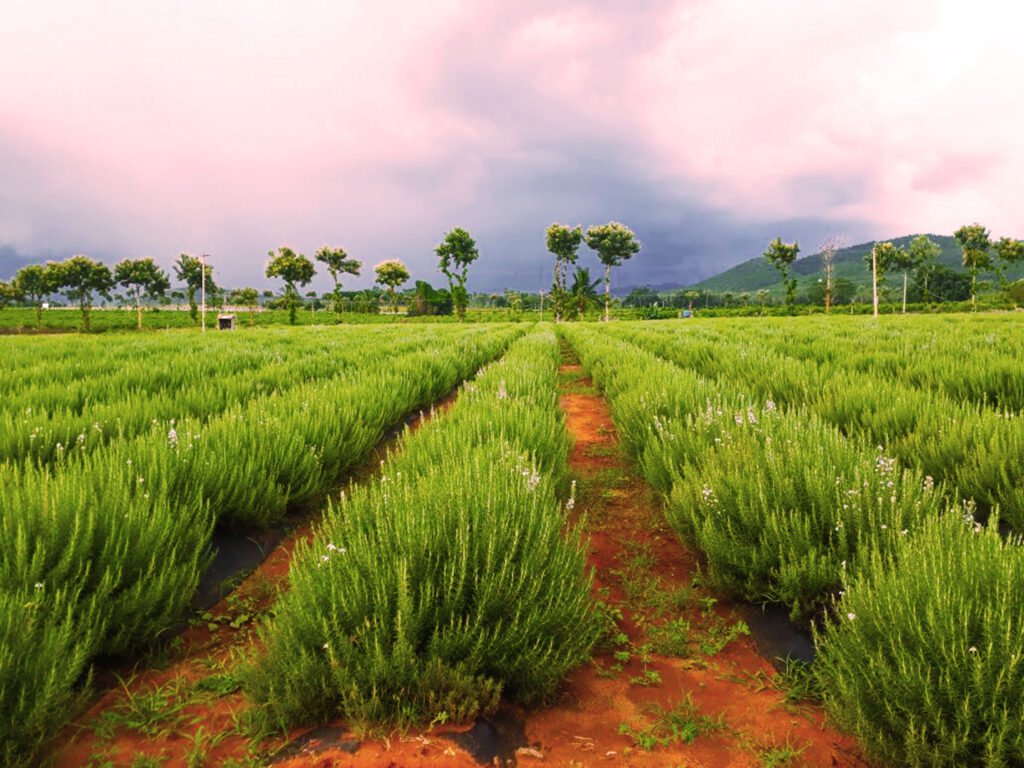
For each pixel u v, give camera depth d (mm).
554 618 2467
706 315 107062
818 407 6324
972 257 72938
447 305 131250
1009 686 1788
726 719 2314
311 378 9633
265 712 2137
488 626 2383
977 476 3930
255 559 3912
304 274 82250
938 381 7051
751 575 3035
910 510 3121
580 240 96000
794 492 3385
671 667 2703
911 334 15250
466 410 5977
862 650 2148
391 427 8031
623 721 2305
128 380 7996
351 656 2184
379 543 2596
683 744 2156
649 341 18594
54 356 12742
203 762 2025
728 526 3344
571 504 3324
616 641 2885
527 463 4059
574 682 2570
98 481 3355
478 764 1973
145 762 1990
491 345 19266
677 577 3629
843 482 3295
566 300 96188
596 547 4148
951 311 82812
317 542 2662
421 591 2312
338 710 2209
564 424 6762
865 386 6430
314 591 2379
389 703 2180
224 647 2887
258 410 5727
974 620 1989
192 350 15086
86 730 2213
